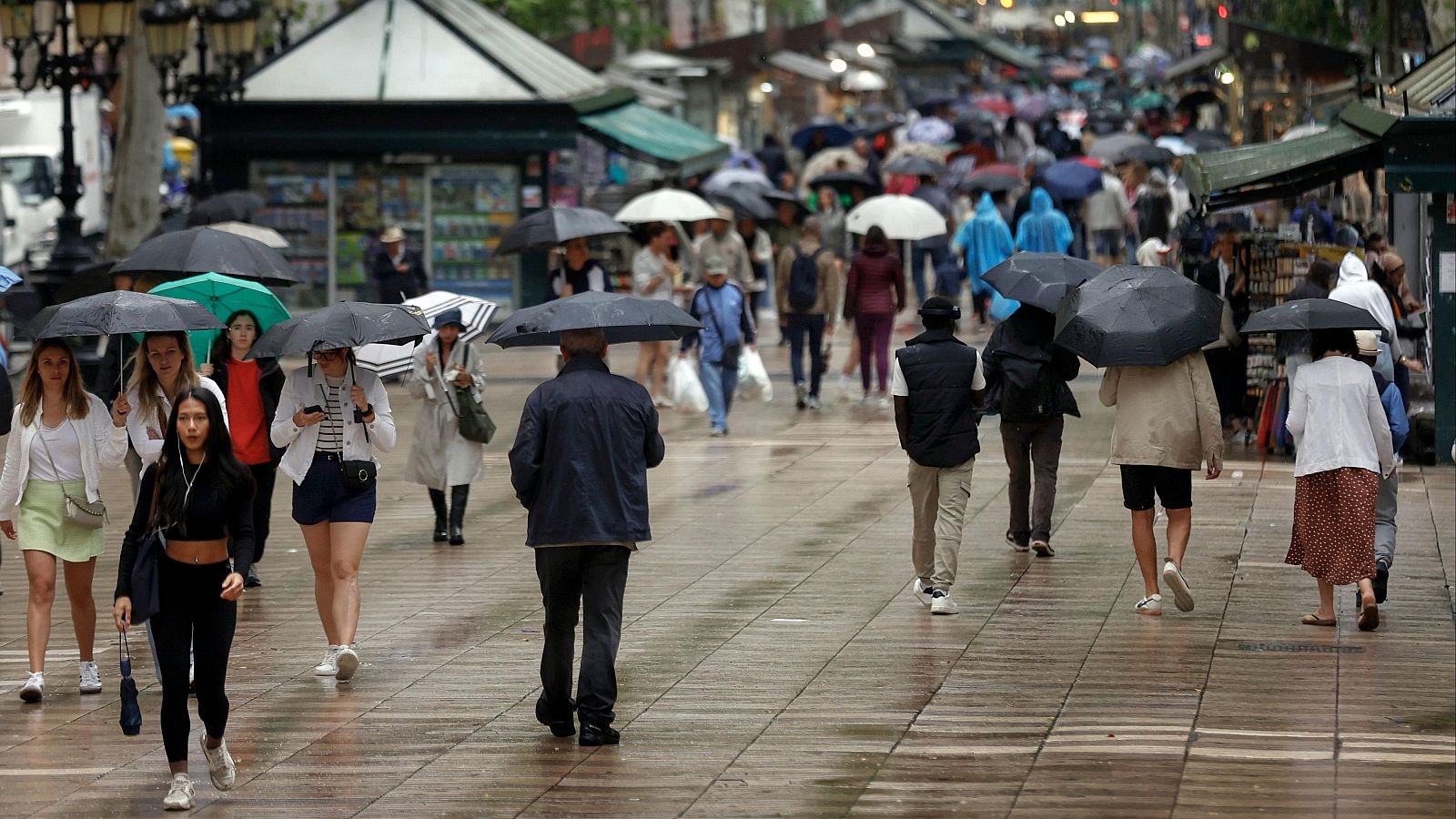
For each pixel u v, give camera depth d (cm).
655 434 2627
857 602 3466
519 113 8362
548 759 2519
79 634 2923
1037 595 3516
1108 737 2578
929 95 14750
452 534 4125
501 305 8494
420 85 8412
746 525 4266
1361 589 3197
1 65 12050
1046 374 3797
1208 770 2419
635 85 11850
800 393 6331
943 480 3366
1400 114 4831
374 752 2561
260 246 3706
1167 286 3322
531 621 3372
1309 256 5303
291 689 2919
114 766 2520
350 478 2969
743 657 3059
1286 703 2756
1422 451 5031
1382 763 2442
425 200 8462
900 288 6412
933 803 2298
